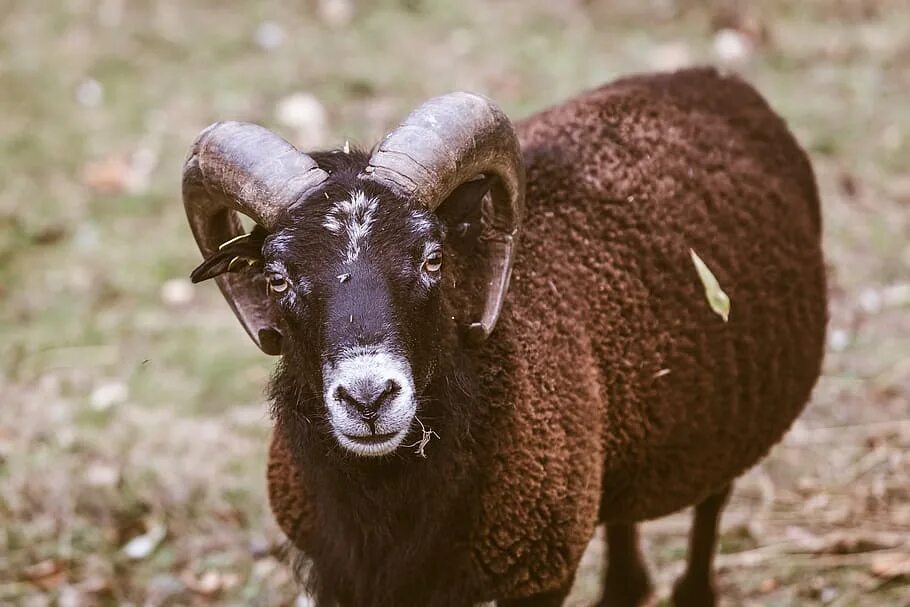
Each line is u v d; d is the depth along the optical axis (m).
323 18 13.99
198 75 13.02
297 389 4.89
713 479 5.86
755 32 13.07
